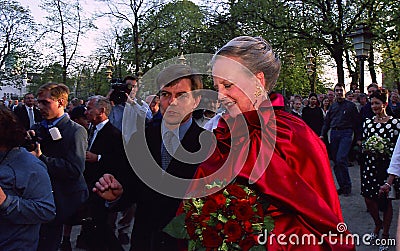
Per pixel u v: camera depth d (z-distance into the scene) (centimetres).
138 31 2247
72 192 311
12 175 224
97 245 272
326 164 146
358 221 543
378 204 447
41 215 227
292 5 1808
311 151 144
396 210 545
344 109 716
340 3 1727
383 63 2131
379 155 447
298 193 137
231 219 138
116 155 225
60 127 328
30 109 1023
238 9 1817
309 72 2184
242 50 148
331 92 1058
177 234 149
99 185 199
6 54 2694
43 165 241
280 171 140
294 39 1811
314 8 1791
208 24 1852
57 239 322
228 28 1795
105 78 2783
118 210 217
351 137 718
